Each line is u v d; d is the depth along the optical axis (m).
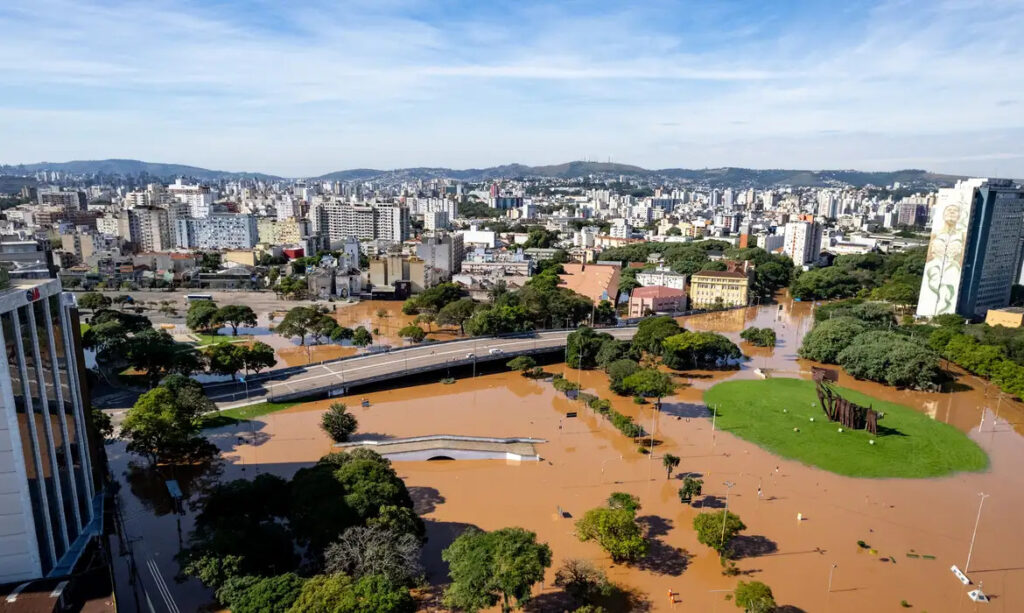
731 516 114.00
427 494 130.12
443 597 89.25
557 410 184.25
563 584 98.69
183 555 90.62
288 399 183.50
